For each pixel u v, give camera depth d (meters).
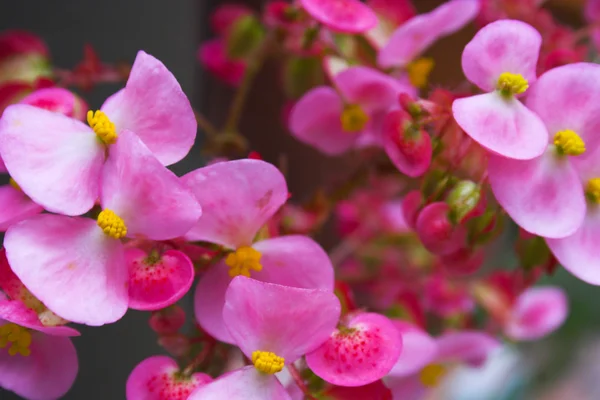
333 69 0.27
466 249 0.25
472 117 0.23
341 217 0.33
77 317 0.22
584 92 0.23
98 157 0.23
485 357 0.29
